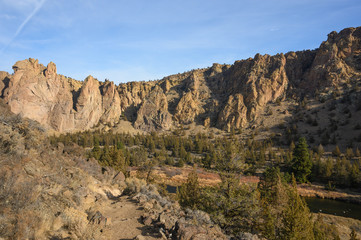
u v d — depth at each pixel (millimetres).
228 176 16203
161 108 195000
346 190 58312
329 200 52219
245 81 185875
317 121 128125
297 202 15328
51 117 159875
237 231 13805
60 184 9820
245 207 14750
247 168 17094
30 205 6500
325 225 24062
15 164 8203
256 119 157375
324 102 144375
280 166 77062
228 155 16609
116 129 178500
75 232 6812
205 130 167500
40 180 8625
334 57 169000
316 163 66875
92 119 181125
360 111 119750
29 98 149375
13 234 5312
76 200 9477
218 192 16250
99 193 12977
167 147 123875
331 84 156250
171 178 66062
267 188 25938
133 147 123875
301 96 167250
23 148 10000
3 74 164125
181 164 83312
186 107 193000
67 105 166125
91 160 19406
